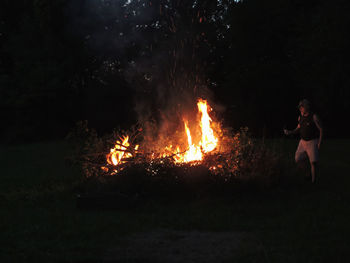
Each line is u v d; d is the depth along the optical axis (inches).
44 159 604.7
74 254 179.6
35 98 1066.7
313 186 331.0
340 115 1044.5
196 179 301.4
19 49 1115.3
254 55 1146.7
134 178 303.4
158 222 237.0
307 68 944.9
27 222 234.7
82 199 275.0
